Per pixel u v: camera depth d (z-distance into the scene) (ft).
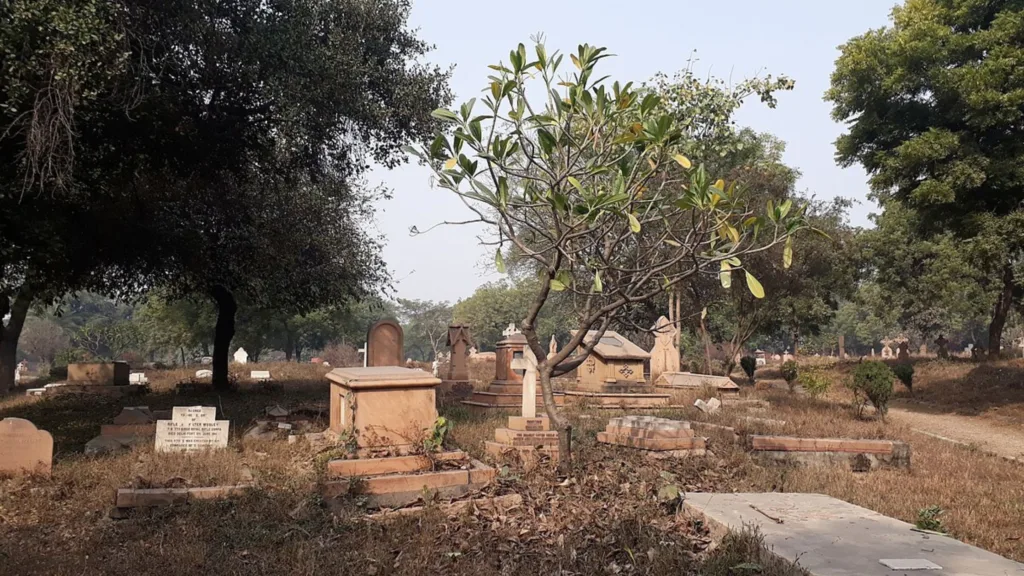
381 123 51.01
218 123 49.19
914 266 138.72
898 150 76.02
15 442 30.19
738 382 109.91
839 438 39.45
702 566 18.52
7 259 38.17
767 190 95.30
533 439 33.47
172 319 148.15
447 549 21.26
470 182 26.68
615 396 62.59
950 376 98.02
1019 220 69.56
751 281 24.34
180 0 41.68
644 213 29.60
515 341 63.72
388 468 27.91
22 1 32.22
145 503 25.61
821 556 17.67
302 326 181.16
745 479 30.94
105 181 46.55
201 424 34.55
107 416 52.60
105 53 34.76
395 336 61.00
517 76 27.07
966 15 78.48
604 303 31.65
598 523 22.58
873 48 79.61
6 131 33.71
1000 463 41.93
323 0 49.62
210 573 19.60
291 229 68.33
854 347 321.73
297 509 24.93
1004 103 68.74
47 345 249.96
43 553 21.67
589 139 27.66
